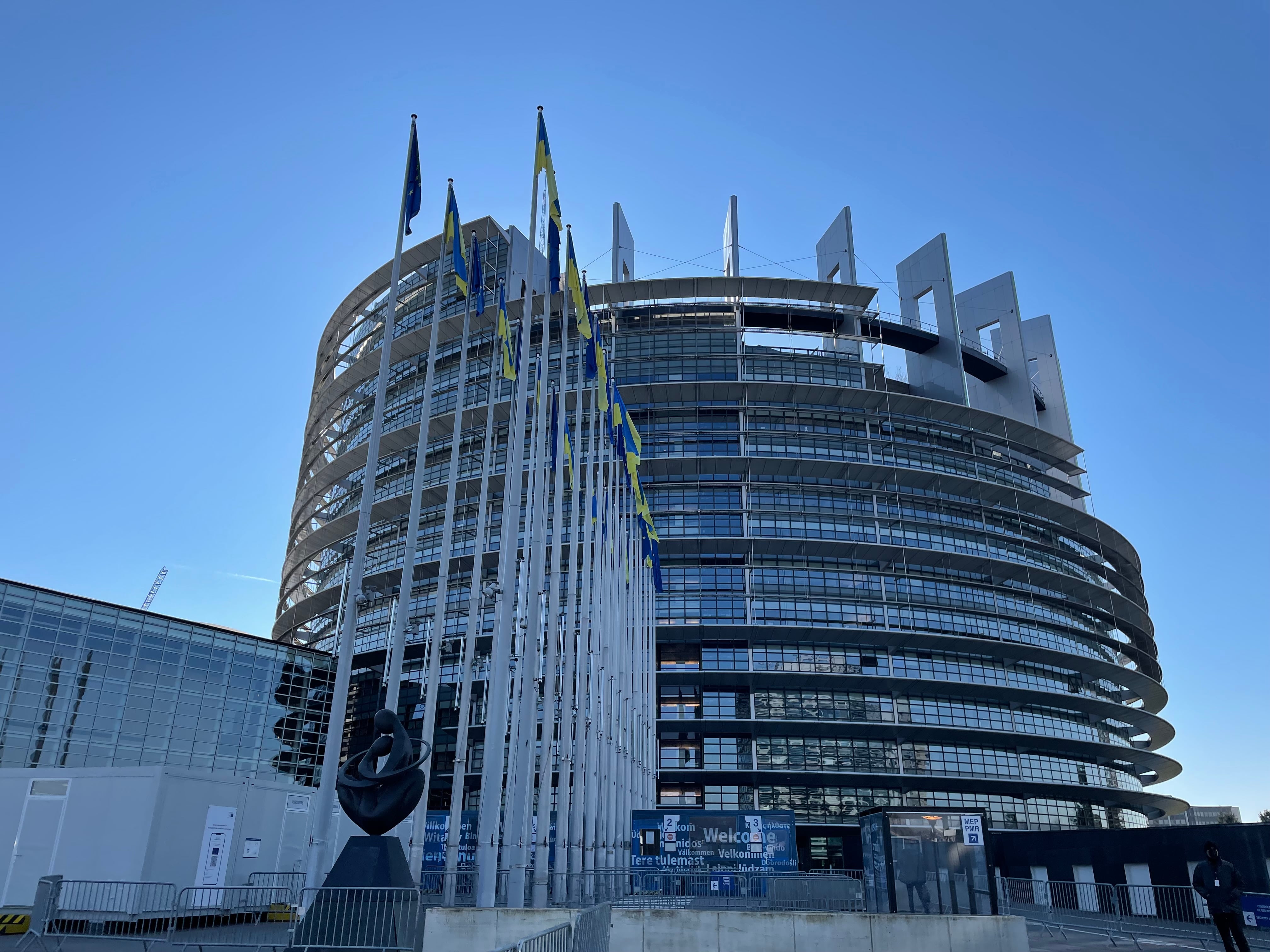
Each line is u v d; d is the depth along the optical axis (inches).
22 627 1987.0
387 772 718.5
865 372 3321.9
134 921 909.8
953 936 745.0
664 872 1346.0
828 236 3678.6
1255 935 994.7
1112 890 1327.5
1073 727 2957.7
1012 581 3093.0
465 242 3292.3
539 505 1162.0
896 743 2691.9
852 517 2925.7
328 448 3686.0
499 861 1317.7
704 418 3107.8
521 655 1535.4
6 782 1053.8
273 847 1157.1
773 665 2696.9
